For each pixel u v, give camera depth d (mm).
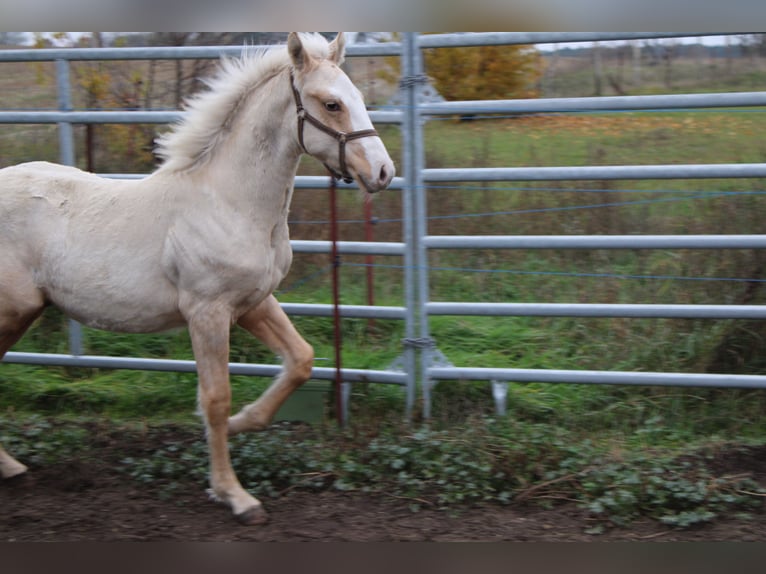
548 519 3654
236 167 3576
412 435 4289
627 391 4723
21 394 5090
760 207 5184
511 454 3994
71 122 4746
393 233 6375
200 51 4508
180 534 3549
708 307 4211
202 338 3574
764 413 4516
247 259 3529
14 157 6730
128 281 3625
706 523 3572
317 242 4566
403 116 4340
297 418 4727
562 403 4672
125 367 4910
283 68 3588
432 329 5422
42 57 4691
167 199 3623
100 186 3799
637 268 5625
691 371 4758
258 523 3627
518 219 6301
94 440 4559
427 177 4383
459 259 6148
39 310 3855
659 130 7984
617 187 6492
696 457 4121
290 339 3945
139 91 6793
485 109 4266
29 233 3734
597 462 3994
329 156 3455
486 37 4207
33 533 3545
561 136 8125
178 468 4121
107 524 3641
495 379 4516
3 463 4000
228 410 3664
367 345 5281
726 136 7590
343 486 3943
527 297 5547
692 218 5668
